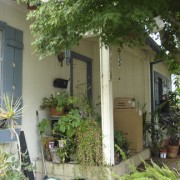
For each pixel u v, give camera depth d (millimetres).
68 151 4832
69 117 4836
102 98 4660
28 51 4918
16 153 4492
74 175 4625
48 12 3039
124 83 7875
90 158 4500
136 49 7160
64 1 2920
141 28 2990
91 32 3354
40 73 5199
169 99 8953
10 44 4504
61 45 3324
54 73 5605
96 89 6996
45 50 3484
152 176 2371
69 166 4715
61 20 2930
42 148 4922
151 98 7941
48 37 3375
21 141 4504
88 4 2777
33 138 4957
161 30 4027
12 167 3902
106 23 2742
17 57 4648
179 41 4059
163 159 6805
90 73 6902
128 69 7910
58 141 4875
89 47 6895
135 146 6020
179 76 10305
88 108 5414
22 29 4801
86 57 6723
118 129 6141
